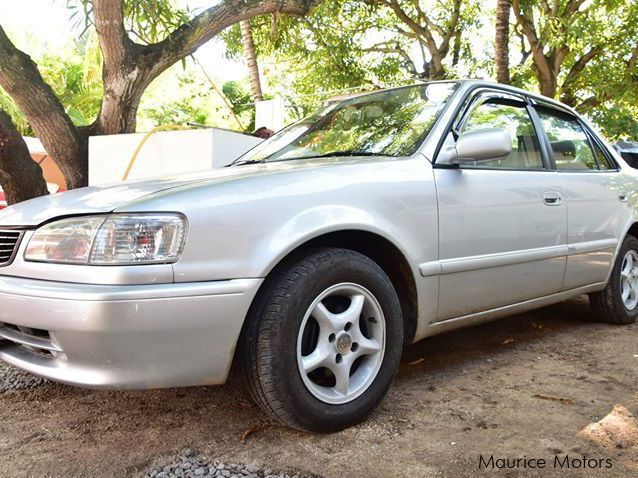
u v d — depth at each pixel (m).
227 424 2.31
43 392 2.67
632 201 3.93
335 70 12.42
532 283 3.09
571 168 3.54
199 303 1.89
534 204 3.05
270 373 2.01
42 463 2.00
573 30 9.98
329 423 2.16
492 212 2.79
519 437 2.17
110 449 2.10
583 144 3.81
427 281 2.52
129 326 1.80
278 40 7.64
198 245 1.90
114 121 5.94
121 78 5.83
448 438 2.17
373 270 2.30
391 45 14.01
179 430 2.26
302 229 2.09
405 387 2.73
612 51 12.32
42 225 2.06
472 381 2.81
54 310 1.85
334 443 2.13
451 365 3.07
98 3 5.41
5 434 2.23
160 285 1.84
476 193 2.73
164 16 5.97
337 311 2.28
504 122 3.16
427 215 2.51
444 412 2.42
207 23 6.07
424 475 1.89
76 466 1.98
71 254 1.92
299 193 2.16
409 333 2.56
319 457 2.02
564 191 3.30
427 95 3.07
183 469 1.93
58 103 5.64
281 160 3.02
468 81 3.07
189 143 4.89
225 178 2.19
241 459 2.01
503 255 2.85
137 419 2.37
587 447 2.09
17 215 2.21
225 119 18.70
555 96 12.59
